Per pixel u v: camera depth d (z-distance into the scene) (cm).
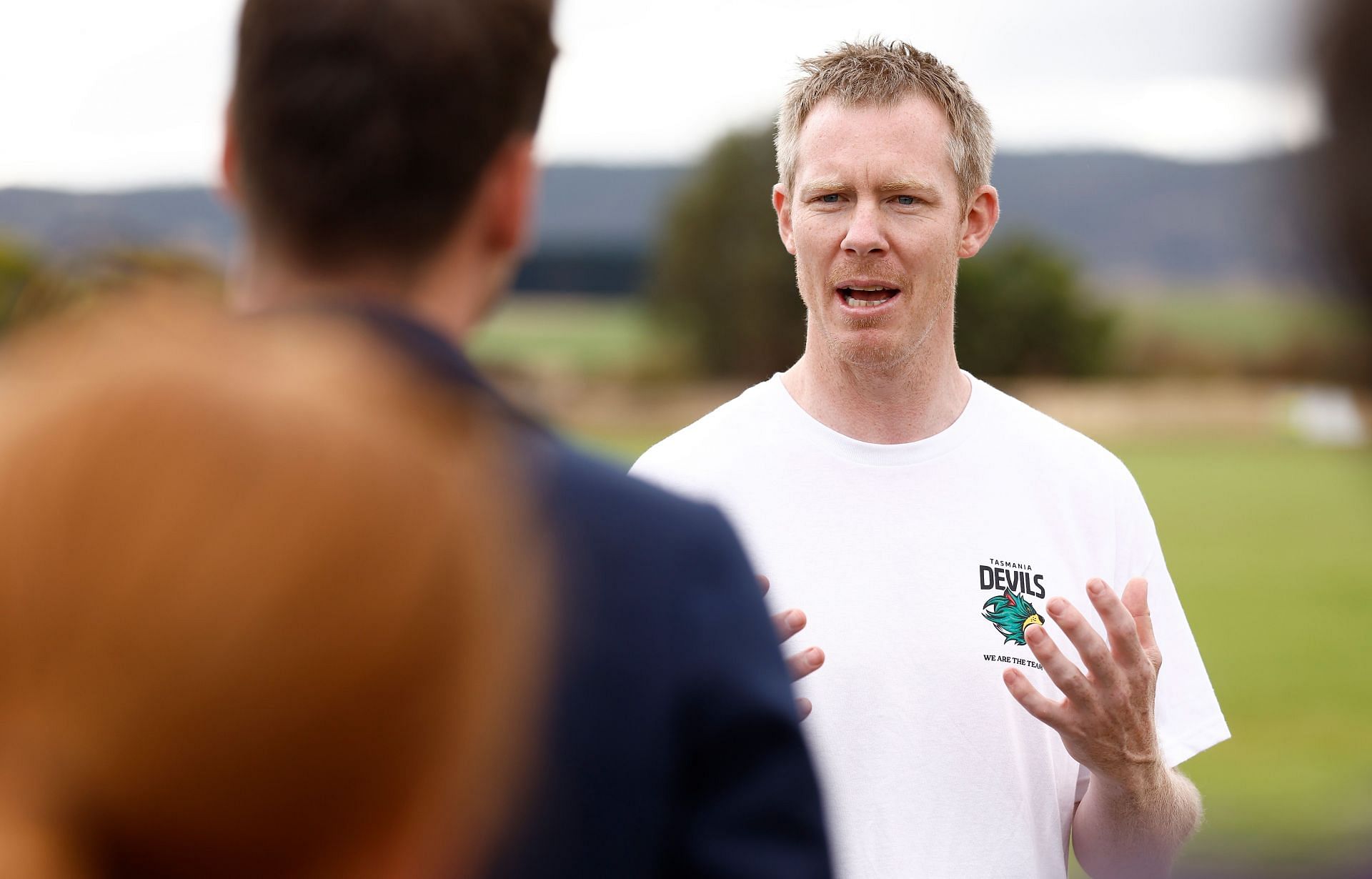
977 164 274
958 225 270
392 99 110
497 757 46
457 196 114
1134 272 10562
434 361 105
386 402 49
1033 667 254
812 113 275
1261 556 2234
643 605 117
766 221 6069
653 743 115
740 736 118
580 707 113
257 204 113
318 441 43
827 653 254
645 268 6519
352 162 110
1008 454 268
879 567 259
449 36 112
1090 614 262
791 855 118
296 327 100
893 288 262
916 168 262
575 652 113
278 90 111
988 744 249
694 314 6091
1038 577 260
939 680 251
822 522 263
